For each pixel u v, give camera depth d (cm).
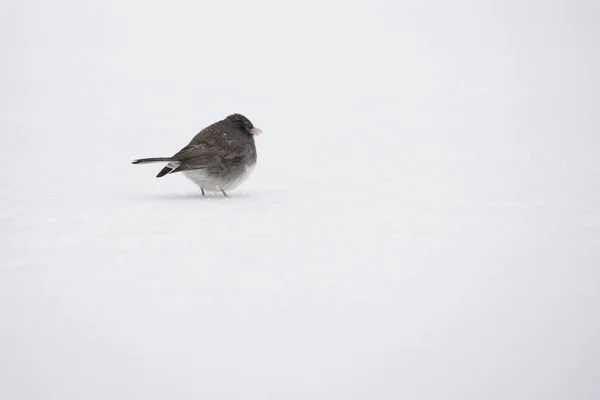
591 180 1588
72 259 970
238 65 4366
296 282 911
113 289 868
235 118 1395
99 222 1160
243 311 817
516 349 750
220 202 1348
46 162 1853
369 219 1238
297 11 7425
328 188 1547
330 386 677
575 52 4875
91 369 691
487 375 702
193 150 1320
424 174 1706
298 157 2011
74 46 5269
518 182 1583
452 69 4206
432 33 5975
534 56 4712
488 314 827
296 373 696
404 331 781
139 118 2761
